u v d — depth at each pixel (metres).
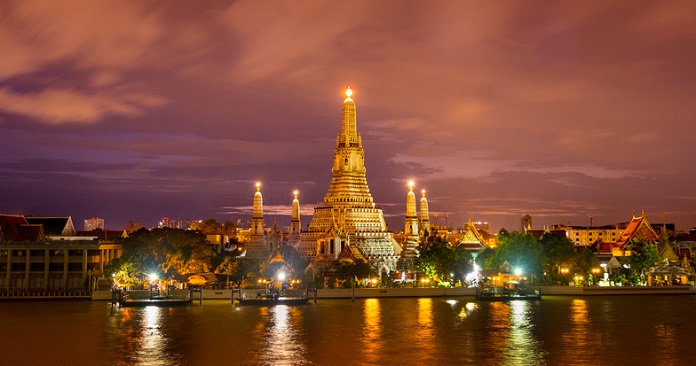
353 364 107.06
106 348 120.75
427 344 122.88
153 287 197.62
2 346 123.00
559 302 196.12
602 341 125.62
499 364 106.81
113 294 186.38
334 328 141.50
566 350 117.19
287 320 153.88
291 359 111.00
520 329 139.50
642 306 182.88
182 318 158.25
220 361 109.81
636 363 107.56
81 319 157.25
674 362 108.12
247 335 133.00
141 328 142.62
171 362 109.44
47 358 112.94
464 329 139.75
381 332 136.00
